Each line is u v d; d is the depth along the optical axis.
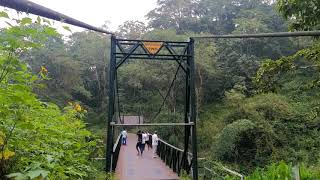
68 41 39.31
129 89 34.66
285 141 18.69
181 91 31.91
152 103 32.62
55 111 2.92
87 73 36.50
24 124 1.91
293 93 20.88
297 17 5.93
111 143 7.68
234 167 17.66
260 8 41.59
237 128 18.11
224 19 45.94
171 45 8.25
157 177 8.06
